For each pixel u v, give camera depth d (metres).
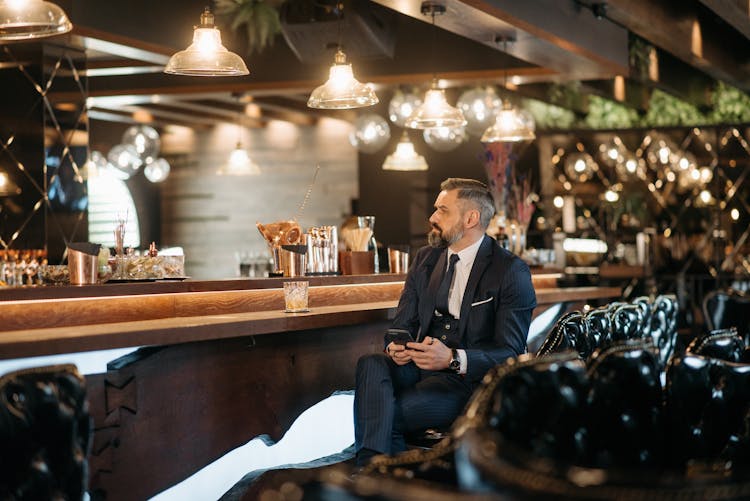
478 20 6.70
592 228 13.12
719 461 2.88
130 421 3.47
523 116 8.95
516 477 2.02
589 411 2.71
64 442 2.48
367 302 5.64
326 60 8.38
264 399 4.22
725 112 12.53
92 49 7.93
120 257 4.36
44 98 7.60
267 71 9.66
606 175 13.10
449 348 4.15
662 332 5.51
